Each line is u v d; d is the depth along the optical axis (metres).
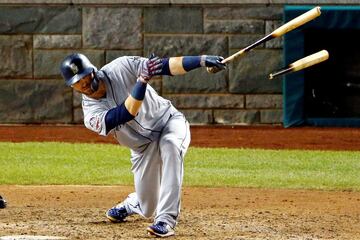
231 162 50.06
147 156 28.28
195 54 69.50
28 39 69.88
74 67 26.58
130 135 27.73
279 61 69.50
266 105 69.81
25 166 47.84
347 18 68.50
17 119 70.19
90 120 26.89
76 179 43.50
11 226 30.17
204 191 39.72
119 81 27.08
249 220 31.73
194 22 69.56
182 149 27.78
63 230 29.38
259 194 38.91
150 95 27.69
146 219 31.44
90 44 69.81
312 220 31.94
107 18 69.75
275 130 66.81
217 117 69.75
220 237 28.17
